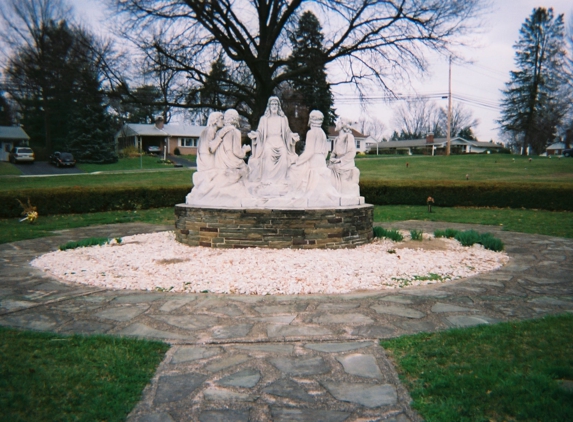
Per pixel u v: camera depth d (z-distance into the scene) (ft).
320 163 33.19
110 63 70.85
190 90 76.89
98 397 11.09
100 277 23.07
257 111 77.05
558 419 9.58
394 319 16.70
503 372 11.66
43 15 124.36
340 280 22.08
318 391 11.53
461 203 64.49
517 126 178.40
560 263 27.27
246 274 23.07
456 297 19.56
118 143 196.65
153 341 14.56
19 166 130.93
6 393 10.89
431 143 233.35
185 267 24.77
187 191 64.95
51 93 76.59
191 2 65.21
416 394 11.19
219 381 12.09
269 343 14.60
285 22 74.84
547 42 172.24
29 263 27.48
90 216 54.85
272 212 29.48
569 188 59.00
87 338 14.62
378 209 61.77
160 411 10.68
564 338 13.87
